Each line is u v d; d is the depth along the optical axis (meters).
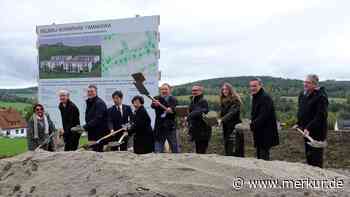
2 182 7.70
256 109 9.19
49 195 6.94
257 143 9.24
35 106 10.73
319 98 9.04
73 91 15.64
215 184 6.72
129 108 10.54
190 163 7.54
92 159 7.68
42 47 16.16
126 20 14.65
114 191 6.57
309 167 8.23
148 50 14.34
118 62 14.80
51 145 10.80
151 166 7.27
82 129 10.23
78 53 15.48
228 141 9.77
